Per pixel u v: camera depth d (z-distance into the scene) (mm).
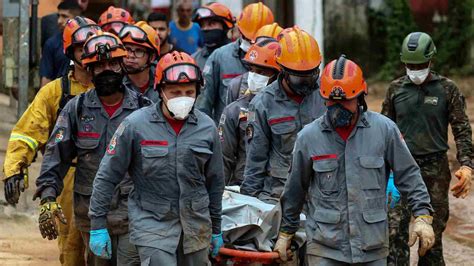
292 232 11695
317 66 13328
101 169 11539
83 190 12539
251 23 17234
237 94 15750
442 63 40469
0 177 20875
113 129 12398
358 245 11078
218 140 11641
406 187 11336
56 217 12250
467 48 40562
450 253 18188
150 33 13820
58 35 20531
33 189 20641
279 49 13422
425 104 15461
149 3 36250
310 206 11344
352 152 11156
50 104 13055
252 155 13586
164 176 11375
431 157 15523
